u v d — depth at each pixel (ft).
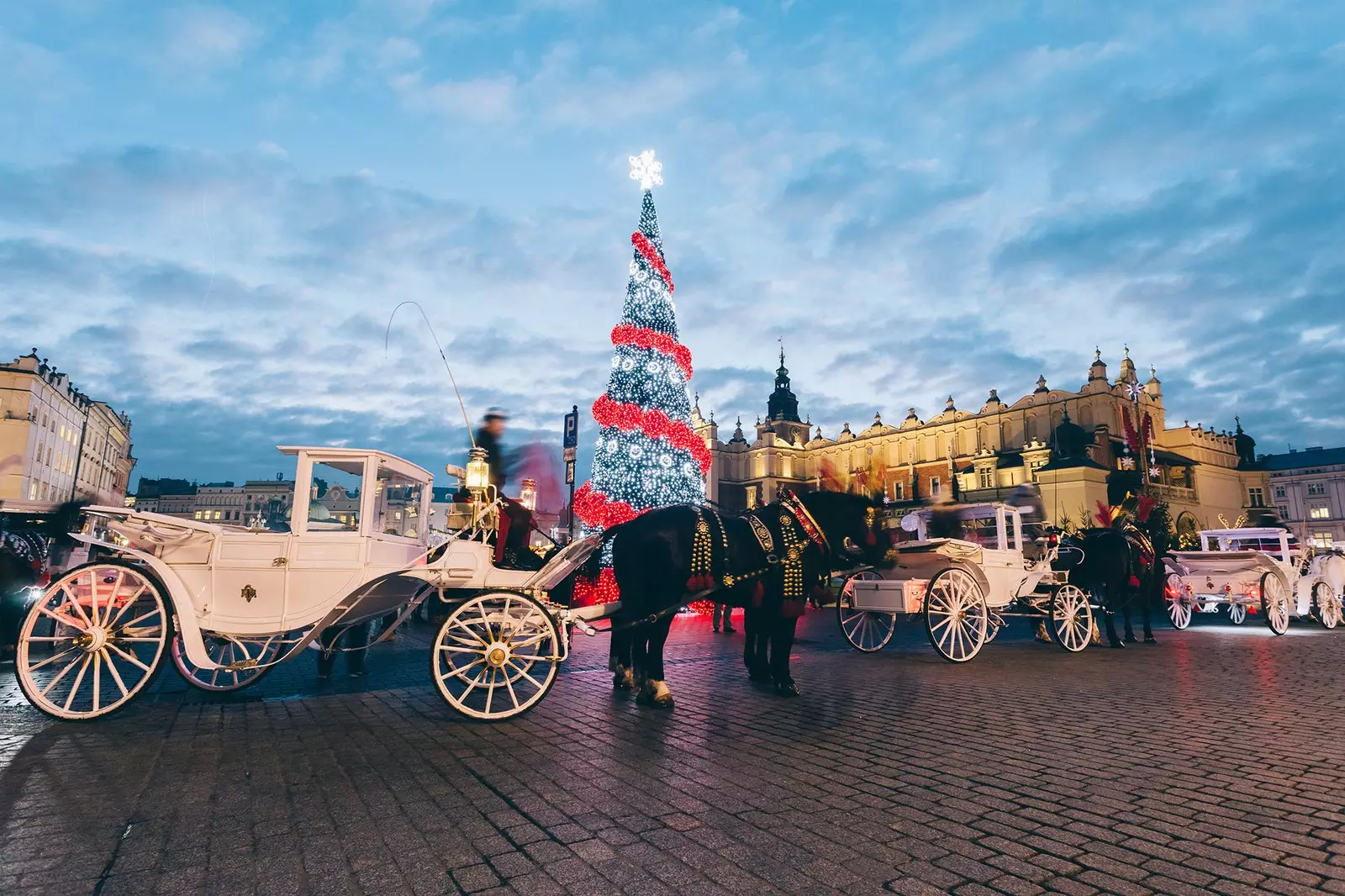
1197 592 50.11
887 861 10.35
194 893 9.15
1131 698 23.38
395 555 22.16
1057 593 36.45
